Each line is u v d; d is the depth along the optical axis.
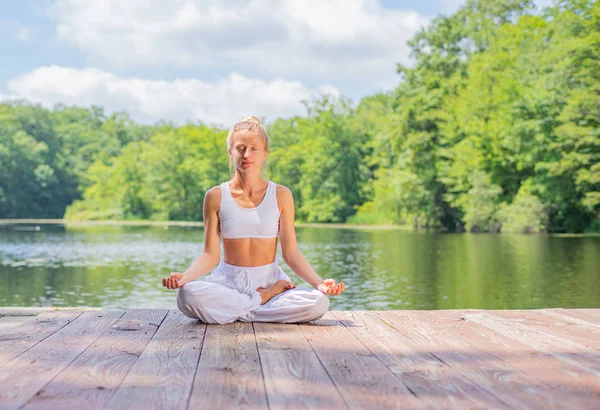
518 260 16.50
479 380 2.54
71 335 3.37
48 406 2.18
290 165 56.69
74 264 16.64
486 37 43.94
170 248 22.47
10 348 3.05
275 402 2.24
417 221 40.44
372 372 2.65
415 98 39.81
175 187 60.44
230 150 4.04
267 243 3.96
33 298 10.80
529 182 32.31
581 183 29.23
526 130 30.67
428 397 2.31
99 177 67.56
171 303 10.19
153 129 93.38
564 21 28.73
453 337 3.38
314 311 3.72
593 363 2.82
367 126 56.53
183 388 2.40
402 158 40.81
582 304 9.70
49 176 68.88
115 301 10.43
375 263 16.20
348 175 53.88
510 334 3.46
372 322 3.82
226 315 3.75
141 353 2.97
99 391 2.36
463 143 35.84
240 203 3.95
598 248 20.33
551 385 2.48
